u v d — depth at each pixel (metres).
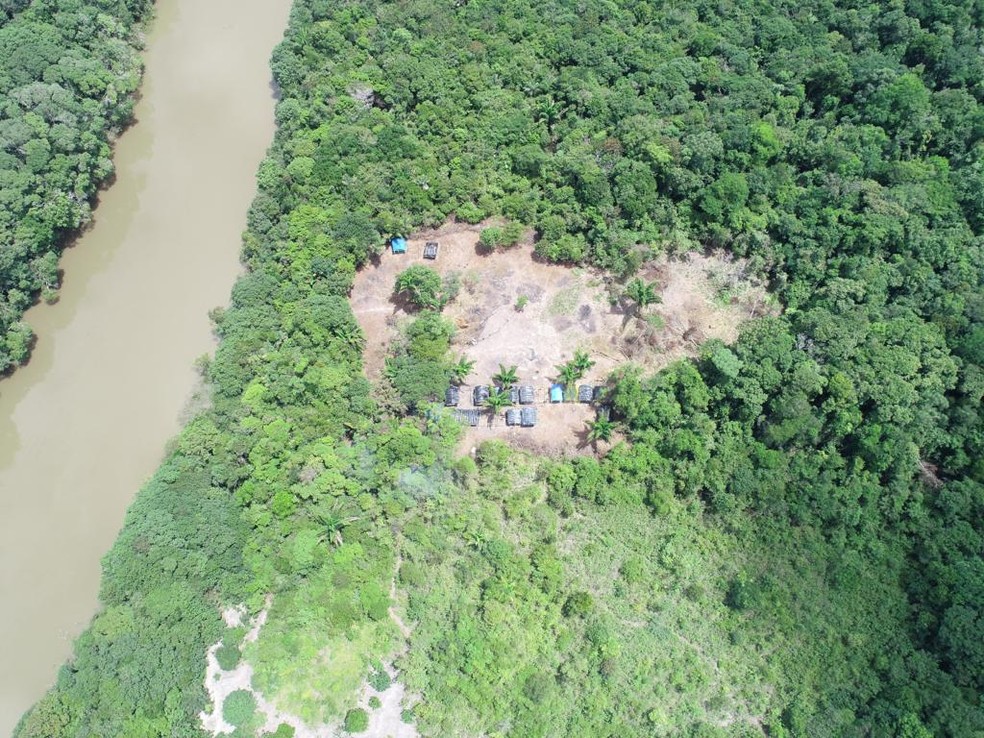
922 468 68.19
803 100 84.81
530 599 67.31
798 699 62.44
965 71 81.75
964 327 70.44
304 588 68.12
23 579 72.88
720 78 85.44
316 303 77.75
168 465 71.12
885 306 73.38
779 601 65.75
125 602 65.44
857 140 80.25
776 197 79.88
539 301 80.81
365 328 80.94
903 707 59.47
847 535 67.81
